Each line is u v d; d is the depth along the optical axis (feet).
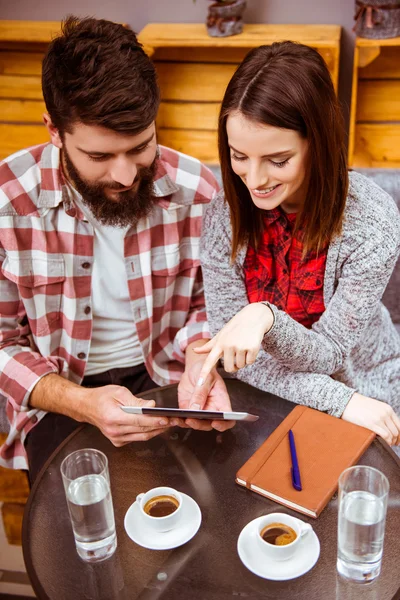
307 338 4.66
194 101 9.59
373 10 8.25
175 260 5.69
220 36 8.78
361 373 5.40
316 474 3.91
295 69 4.02
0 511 6.36
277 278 5.10
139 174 4.76
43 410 5.27
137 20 9.78
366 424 4.47
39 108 9.94
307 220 4.57
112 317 5.63
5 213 5.12
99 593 3.36
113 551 3.58
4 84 9.84
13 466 5.69
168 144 9.89
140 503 3.72
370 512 3.29
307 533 3.56
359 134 9.54
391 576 3.35
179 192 5.58
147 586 3.39
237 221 4.83
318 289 4.96
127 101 4.24
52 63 4.32
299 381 4.75
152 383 5.82
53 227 5.25
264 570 3.40
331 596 3.28
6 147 10.27
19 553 5.88
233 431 4.42
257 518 3.71
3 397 6.01
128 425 4.24
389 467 4.04
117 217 4.90
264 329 4.36
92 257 5.37
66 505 3.94
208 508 3.82
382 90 9.26
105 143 4.39
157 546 3.57
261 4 9.33
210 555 3.54
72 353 5.55
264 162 4.25
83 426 4.61
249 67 4.12
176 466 4.15
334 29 9.04
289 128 4.07
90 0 9.69
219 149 4.53
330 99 4.19
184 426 4.34
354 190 4.72
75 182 4.82
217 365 5.20
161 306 5.81
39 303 5.41
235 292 5.21
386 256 4.62
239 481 3.94
